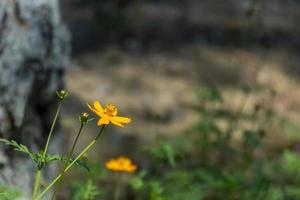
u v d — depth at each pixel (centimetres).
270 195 534
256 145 574
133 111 818
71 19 1059
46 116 475
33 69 445
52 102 477
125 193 606
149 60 956
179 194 506
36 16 451
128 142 730
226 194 539
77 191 406
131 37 1023
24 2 445
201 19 1106
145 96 856
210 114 638
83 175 587
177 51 990
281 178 611
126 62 943
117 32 1028
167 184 521
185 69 932
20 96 429
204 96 643
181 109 828
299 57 1023
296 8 1219
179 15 1113
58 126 493
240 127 767
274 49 1029
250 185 533
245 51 1000
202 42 1027
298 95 907
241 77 921
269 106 821
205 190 534
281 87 916
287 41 1067
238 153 607
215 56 976
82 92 849
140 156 699
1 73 422
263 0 1218
